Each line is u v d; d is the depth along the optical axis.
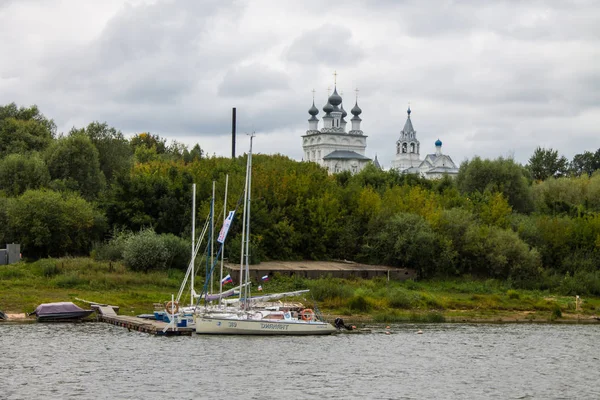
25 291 109.44
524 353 84.81
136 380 67.62
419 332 97.88
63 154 159.00
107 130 183.12
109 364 73.19
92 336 87.00
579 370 76.56
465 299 128.25
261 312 94.56
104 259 128.75
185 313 95.81
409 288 134.88
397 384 69.12
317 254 151.88
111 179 173.62
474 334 97.56
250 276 126.88
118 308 103.00
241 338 89.38
